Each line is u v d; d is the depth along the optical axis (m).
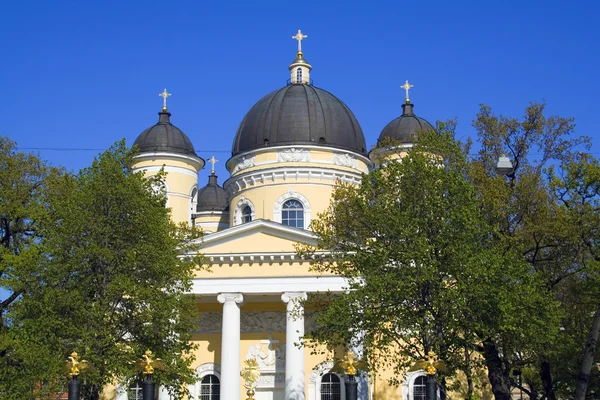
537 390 39.59
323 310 35.66
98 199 33.34
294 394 42.12
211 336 46.94
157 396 44.19
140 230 33.41
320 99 52.84
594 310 37.94
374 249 32.03
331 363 45.41
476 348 32.84
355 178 51.44
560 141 35.75
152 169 53.47
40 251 33.19
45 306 31.70
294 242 44.41
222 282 43.97
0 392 32.41
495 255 30.34
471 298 30.17
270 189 50.50
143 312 32.75
